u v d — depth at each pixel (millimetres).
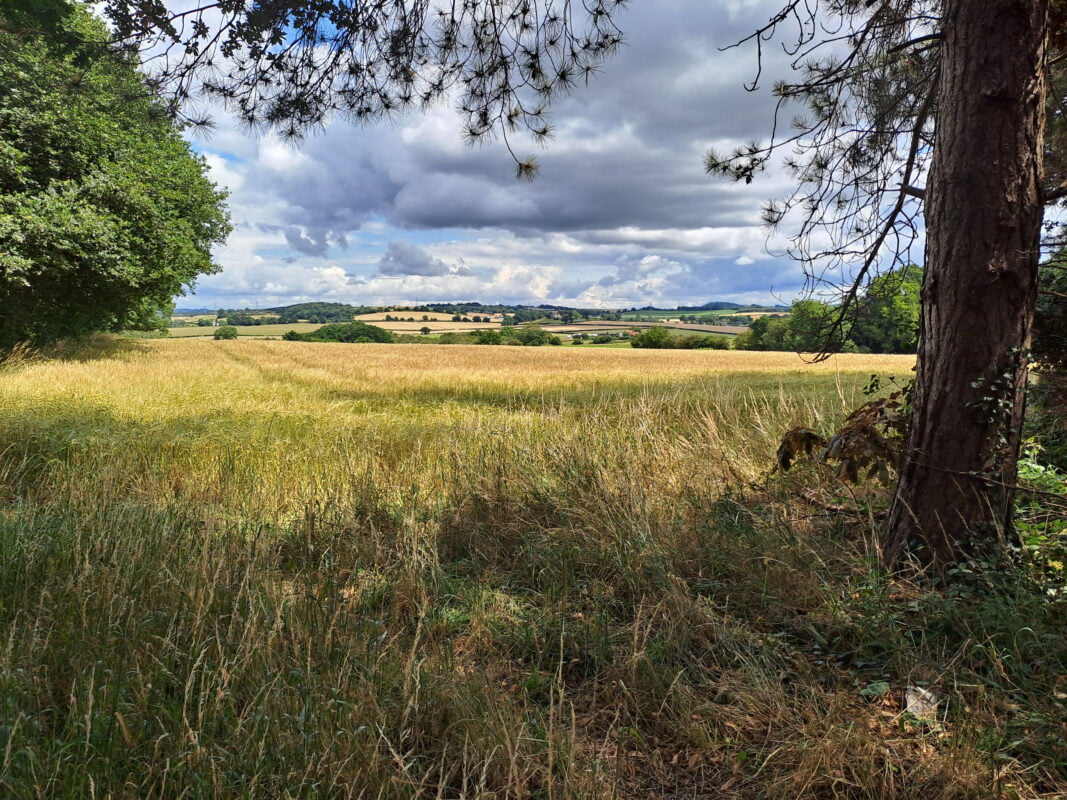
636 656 2781
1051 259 4535
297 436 8281
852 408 7578
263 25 3994
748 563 3857
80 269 20188
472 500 5238
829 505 4793
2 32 5465
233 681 2469
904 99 4812
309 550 4387
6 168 17047
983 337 3420
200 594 3057
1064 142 4996
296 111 4438
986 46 3291
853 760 2201
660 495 5121
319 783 2016
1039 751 2215
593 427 7277
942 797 2025
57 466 6258
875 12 4453
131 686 2447
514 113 4305
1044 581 3225
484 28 4117
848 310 4801
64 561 3637
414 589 3721
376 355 43375
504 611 3559
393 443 7797
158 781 2000
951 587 3248
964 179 3387
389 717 2445
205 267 34500
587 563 4062
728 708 2598
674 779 2289
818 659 2963
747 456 6027
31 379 13352
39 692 2385
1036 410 5602
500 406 13664
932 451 3588
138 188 21375
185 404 11250
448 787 2215
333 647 2896
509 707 2576
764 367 33469
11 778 1817
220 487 5910
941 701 2551
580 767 2240
